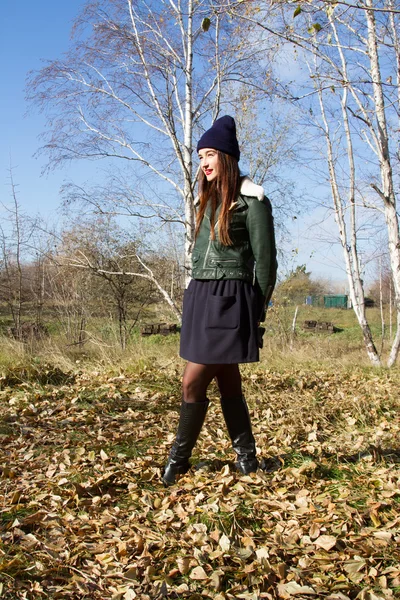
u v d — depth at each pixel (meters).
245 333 2.80
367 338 11.02
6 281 13.58
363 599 2.03
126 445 3.70
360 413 4.80
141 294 13.91
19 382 5.63
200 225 2.92
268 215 2.80
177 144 9.91
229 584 2.13
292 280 13.77
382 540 2.42
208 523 2.54
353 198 11.69
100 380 5.89
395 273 10.12
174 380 5.87
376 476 3.20
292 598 2.03
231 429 3.16
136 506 2.74
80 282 13.52
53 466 3.19
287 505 2.72
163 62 10.15
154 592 2.05
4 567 2.11
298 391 5.88
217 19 9.85
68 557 2.23
